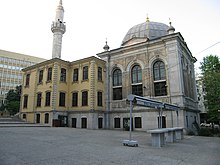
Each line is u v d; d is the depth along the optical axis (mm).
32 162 6516
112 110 28938
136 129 25328
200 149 10883
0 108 61812
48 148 9312
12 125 23828
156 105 14086
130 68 28656
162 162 7250
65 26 36656
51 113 27812
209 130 24531
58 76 29562
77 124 28219
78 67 30641
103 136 16422
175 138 14945
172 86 23891
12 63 79062
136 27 34000
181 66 24844
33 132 17078
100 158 7551
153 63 26625
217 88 27359
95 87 28312
